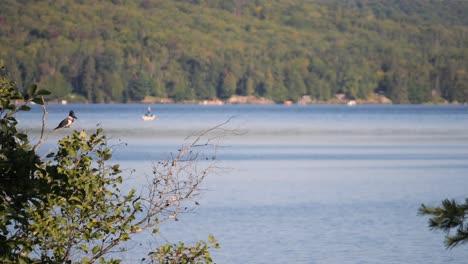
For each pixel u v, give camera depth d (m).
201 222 105.56
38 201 36.16
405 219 112.31
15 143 35.91
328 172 182.50
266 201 128.50
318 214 116.00
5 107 36.00
